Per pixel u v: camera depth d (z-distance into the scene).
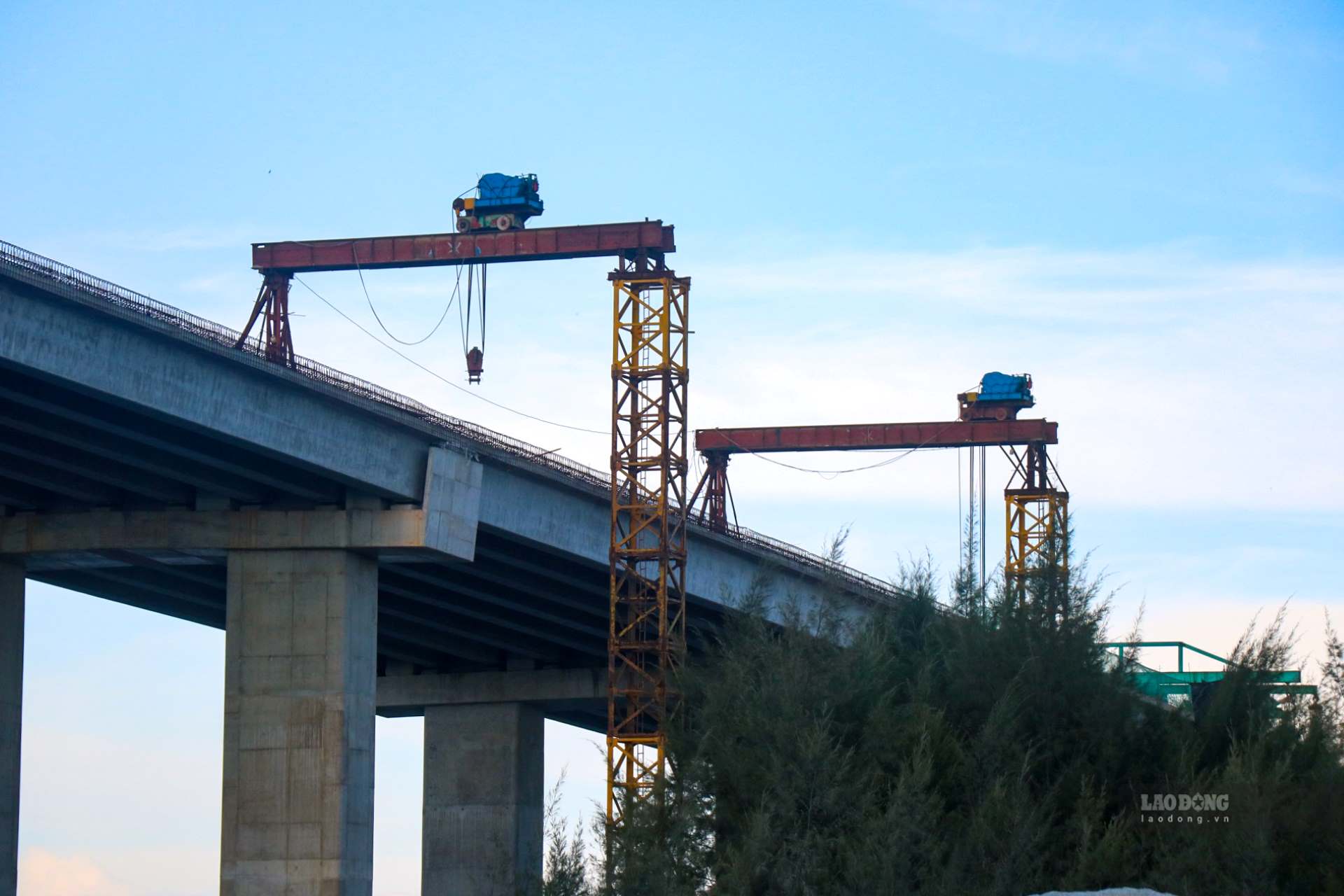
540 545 94.38
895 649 71.19
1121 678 65.38
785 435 144.38
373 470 80.31
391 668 119.75
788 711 63.25
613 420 104.19
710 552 106.62
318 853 78.56
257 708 80.19
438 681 118.38
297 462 76.75
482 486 88.38
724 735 65.19
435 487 82.44
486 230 106.81
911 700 66.56
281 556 81.38
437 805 116.88
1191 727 65.12
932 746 63.12
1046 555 69.06
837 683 65.69
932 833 58.97
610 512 102.19
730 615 74.81
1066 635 65.75
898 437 143.62
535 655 116.62
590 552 99.81
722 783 63.94
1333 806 57.38
